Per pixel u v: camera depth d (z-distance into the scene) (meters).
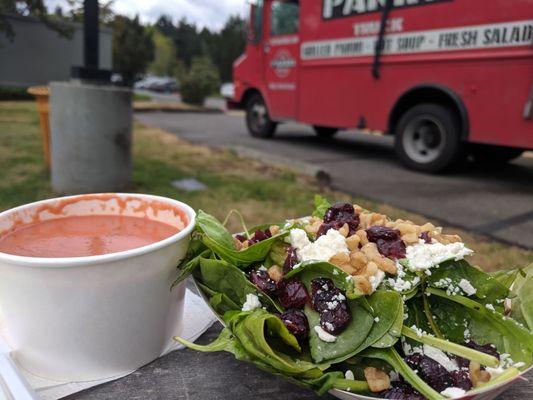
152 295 0.81
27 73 14.22
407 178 5.87
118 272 0.74
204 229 0.86
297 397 0.83
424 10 5.58
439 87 5.56
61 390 0.80
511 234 3.89
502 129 5.08
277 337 0.76
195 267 0.87
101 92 4.28
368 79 6.41
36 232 0.92
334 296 0.76
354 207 1.02
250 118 9.35
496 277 0.94
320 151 7.96
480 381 0.71
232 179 5.38
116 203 1.04
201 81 18.94
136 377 0.85
